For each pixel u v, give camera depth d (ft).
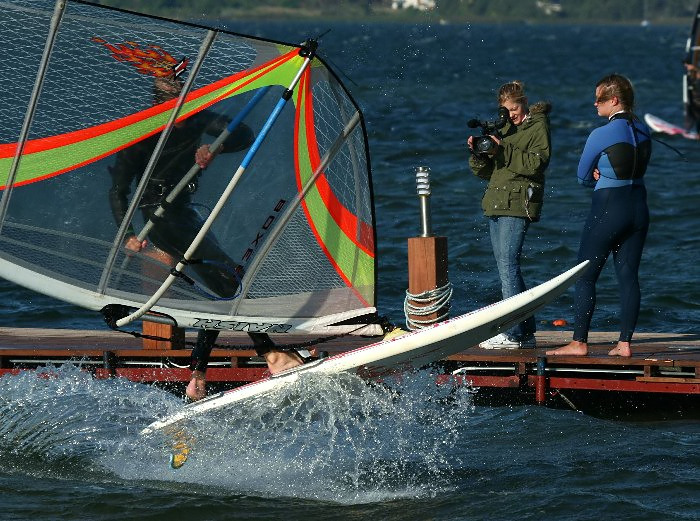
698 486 82.74
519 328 108.06
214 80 82.38
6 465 89.66
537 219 104.78
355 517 79.25
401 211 212.23
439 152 297.53
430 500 81.97
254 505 81.66
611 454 90.48
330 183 89.45
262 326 90.38
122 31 79.71
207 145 83.35
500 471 87.35
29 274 83.87
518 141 103.24
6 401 101.40
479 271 164.45
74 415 98.68
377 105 445.78
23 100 80.53
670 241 187.01
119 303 86.38
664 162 284.00
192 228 86.28
